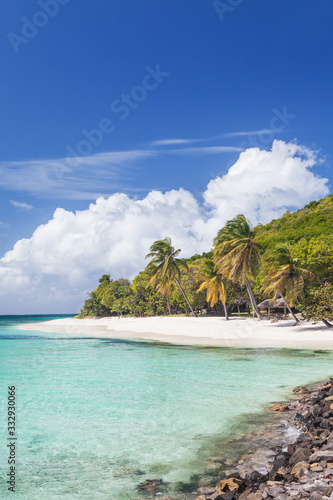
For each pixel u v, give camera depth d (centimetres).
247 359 2370
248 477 693
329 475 604
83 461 837
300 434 931
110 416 1173
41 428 1068
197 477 736
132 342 3759
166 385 1619
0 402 1357
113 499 658
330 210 8231
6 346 3500
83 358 2561
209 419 1121
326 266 4053
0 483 730
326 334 3456
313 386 1543
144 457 849
